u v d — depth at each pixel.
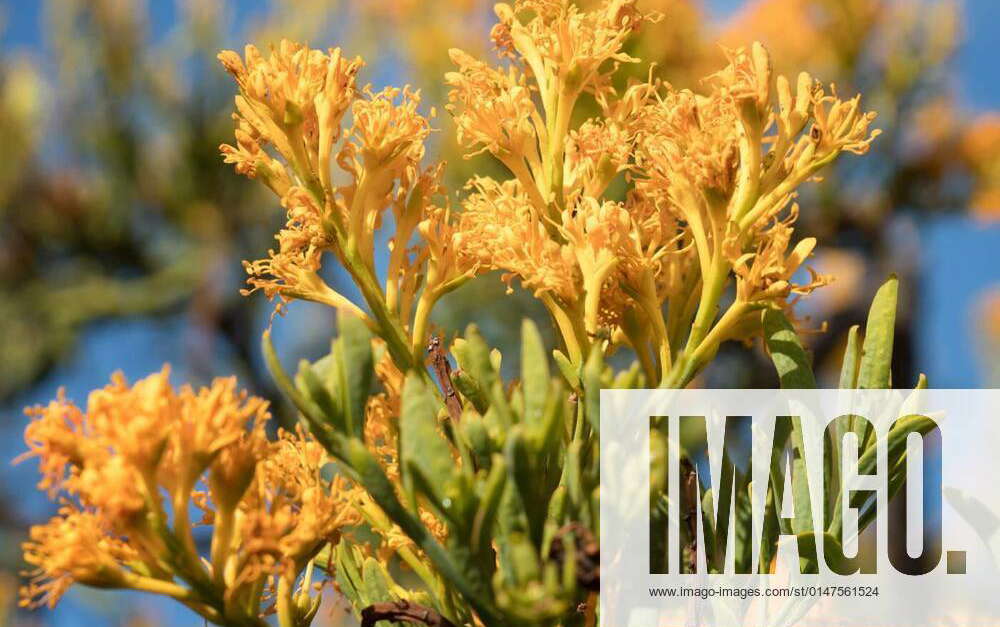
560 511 0.36
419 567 0.38
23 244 1.85
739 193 0.38
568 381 0.38
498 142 0.39
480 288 1.16
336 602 0.39
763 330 0.38
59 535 0.36
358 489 0.38
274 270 0.39
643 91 0.40
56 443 0.36
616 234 0.38
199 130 1.81
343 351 0.35
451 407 0.38
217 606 0.36
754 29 1.47
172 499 0.36
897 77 1.45
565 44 0.39
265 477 0.37
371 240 0.39
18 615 1.68
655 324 0.38
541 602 0.34
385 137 0.39
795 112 0.38
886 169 1.44
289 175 0.39
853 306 1.28
